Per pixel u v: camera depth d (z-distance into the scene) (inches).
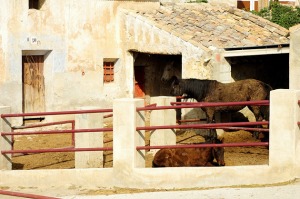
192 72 724.7
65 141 703.7
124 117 459.2
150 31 783.1
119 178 464.1
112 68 838.5
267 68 789.2
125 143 460.1
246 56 739.4
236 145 447.5
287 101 434.6
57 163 587.5
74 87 787.4
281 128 437.4
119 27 826.2
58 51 768.9
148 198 423.2
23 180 486.6
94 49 805.9
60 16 769.6
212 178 450.3
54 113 478.9
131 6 835.4
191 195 424.8
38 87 763.4
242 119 748.6
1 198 457.1
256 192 419.5
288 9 1039.0
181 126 459.5
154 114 593.9
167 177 454.6
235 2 1059.3
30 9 740.0
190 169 452.4
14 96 727.1
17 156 561.6
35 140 709.9
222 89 648.4
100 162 556.4
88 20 797.2
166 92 898.7
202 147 458.3
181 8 856.3
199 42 728.3
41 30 751.1
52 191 467.8
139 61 866.8
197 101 661.3
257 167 445.7
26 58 751.7
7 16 719.1
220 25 796.6
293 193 410.6
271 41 760.3
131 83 839.1
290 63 628.4
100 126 552.4
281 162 439.5
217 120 692.1
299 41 620.7
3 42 717.9
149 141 660.7
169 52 754.8
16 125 732.7
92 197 437.7
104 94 819.4
